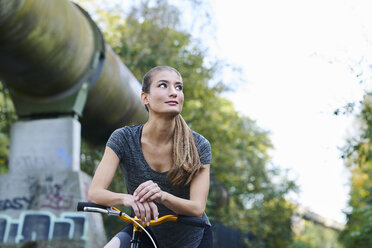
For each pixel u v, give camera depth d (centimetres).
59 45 743
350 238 1345
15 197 830
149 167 260
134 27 1494
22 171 844
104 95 930
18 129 862
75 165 848
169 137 259
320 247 4478
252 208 2455
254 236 2508
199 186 256
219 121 1884
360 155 891
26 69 753
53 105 859
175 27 1500
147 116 1162
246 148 2189
